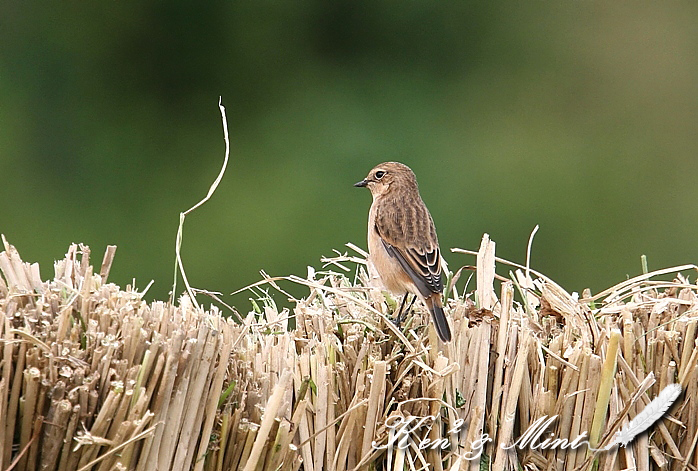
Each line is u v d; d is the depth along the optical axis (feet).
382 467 17.07
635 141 56.03
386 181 25.26
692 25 58.18
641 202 53.42
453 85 57.41
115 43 55.72
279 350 17.01
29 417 14.03
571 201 52.75
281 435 15.69
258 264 49.34
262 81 56.54
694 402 18.01
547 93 57.67
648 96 57.62
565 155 54.70
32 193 52.75
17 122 53.47
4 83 53.83
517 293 22.15
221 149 55.11
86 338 14.80
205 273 49.65
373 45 57.82
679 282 19.90
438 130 55.57
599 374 17.44
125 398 14.28
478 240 51.67
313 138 54.75
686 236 52.54
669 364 18.03
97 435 14.19
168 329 15.43
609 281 51.03
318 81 56.80
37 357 14.12
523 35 58.70
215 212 51.65
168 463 14.94
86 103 54.95
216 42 56.03
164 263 50.57
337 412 17.08
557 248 51.44
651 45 58.34
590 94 57.41
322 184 52.24
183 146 55.11
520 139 55.57
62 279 16.40
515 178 53.06
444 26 57.67
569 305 18.72
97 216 52.90
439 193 52.75
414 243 23.49
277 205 51.42
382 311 19.38
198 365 15.21
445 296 21.26
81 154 54.13
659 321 18.72
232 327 16.98
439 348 17.53
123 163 54.24
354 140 54.39
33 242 51.42
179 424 15.07
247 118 55.52
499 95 57.62
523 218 51.93
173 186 53.93
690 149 55.98
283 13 57.47
